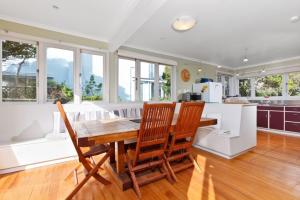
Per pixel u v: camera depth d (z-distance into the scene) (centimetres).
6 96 270
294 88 509
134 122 216
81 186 167
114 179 198
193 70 536
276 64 543
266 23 283
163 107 165
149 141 172
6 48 269
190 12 245
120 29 291
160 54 457
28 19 277
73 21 285
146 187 180
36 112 281
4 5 236
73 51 328
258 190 174
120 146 195
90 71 349
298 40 362
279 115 454
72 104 315
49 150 241
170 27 299
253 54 478
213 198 161
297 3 224
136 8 220
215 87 497
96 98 355
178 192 171
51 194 169
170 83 490
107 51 364
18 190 176
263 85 593
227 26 295
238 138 274
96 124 201
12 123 263
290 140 377
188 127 205
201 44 394
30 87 287
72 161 254
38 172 217
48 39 299
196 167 224
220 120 300
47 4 234
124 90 403
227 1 220
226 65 634
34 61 290
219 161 251
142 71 434
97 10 250
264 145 336
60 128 273
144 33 328
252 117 310
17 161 220
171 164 229
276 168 226
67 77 321
